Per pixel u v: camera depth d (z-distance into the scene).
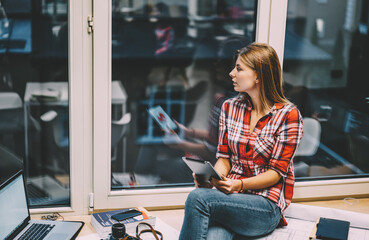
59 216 2.00
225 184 1.64
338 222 1.80
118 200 2.06
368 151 2.52
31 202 2.93
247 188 1.69
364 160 2.51
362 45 2.62
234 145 1.82
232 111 1.87
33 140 4.07
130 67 6.48
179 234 1.75
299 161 2.52
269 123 1.75
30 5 3.91
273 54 1.74
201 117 5.79
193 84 6.65
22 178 1.79
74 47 1.87
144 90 6.41
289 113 1.73
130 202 2.08
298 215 1.98
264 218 1.70
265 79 1.73
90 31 1.87
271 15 2.07
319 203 2.25
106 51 1.90
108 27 1.88
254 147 1.77
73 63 1.89
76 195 2.01
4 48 4.44
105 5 1.86
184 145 4.19
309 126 2.69
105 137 1.99
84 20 1.86
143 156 4.22
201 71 6.76
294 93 3.45
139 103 6.00
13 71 4.54
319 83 4.04
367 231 1.85
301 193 2.24
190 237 1.58
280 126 1.74
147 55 6.66
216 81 6.53
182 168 3.80
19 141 4.04
